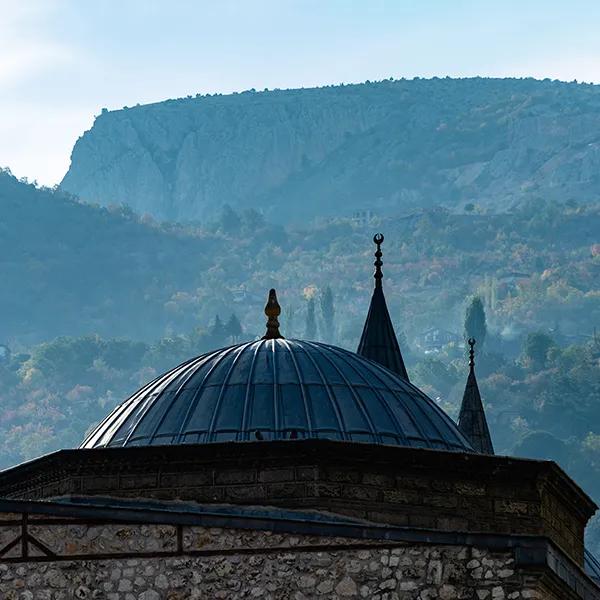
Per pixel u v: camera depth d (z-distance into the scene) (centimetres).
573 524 7231
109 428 7588
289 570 5747
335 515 6781
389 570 5753
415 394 7838
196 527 5759
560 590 5959
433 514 6856
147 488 6975
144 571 5731
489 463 6888
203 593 5731
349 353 7925
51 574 5716
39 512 5738
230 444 6888
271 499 6831
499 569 5750
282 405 7469
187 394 7556
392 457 6850
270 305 8088
